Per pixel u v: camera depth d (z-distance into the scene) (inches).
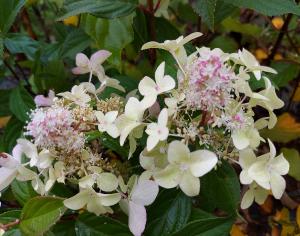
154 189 8.3
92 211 8.5
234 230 11.9
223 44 14.8
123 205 8.7
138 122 8.3
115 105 9.2
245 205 8.7
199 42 13.6
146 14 11.9
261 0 9.6
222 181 8.9
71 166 8.6
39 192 8.9
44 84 13.0
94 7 10.3
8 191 11.3
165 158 8.5
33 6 16.5
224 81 7.6
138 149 9.9
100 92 10.2
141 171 9.8
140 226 8.3
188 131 8.1
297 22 14.9
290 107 15.6
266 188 7.9
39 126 8.0
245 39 15.8
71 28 14.3
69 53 12.4
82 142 8.4
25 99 11.8
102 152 10.2
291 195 13.8
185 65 8.8
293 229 11.7
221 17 11.2
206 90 7.7
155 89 8.4
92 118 8.6
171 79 8.3
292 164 12.9
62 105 9.0
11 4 10.9
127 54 15.1
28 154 8.8
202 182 9.0
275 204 13.6
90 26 11.2
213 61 7.8
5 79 15.6
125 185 8.8
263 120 8.7
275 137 13.2
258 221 13.4
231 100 8.2
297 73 15.1
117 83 10.1
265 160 8.1
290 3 9.6
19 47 12.1
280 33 13.9
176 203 9.1
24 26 15.8
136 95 10.3
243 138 8.0
